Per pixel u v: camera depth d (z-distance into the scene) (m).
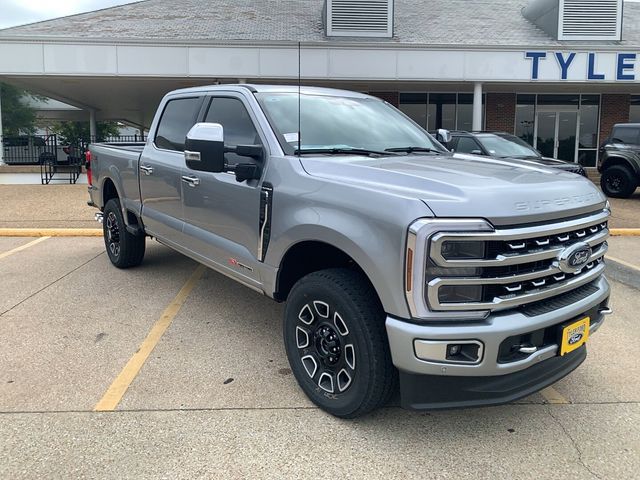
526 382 2.86
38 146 20.44
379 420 3.20
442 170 3.20
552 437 3.06
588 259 3.07
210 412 3.26
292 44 16.56
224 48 16.56
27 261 6.84
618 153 13.70
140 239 6.20
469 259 2.60
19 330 4.49
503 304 2.69
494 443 3.00
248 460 2.80
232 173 3.97
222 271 4.20
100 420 3.15
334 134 3.96
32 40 16.27
